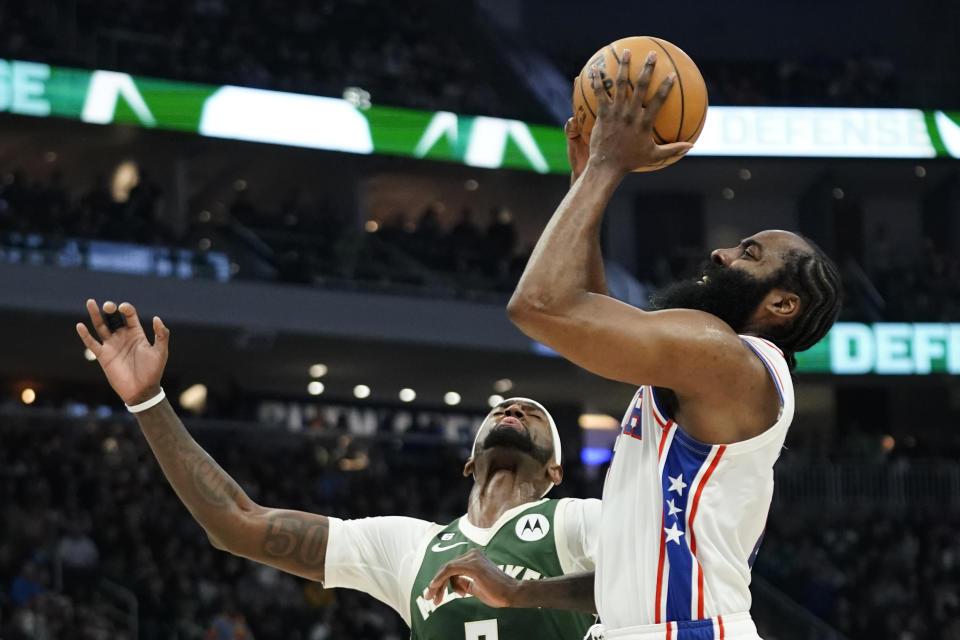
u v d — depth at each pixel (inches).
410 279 1040.2
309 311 987.9
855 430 1179.9
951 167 1246.9
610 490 126.0
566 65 1341.0
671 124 126.2
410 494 978.1
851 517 1046.4
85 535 789.9
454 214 1245.7
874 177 1286.9
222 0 1146.0
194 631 727.1
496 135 1137.4
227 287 959.6
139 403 159.8
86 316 912.9
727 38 1359.5
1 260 878.4
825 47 1368.1
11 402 946.7
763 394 119.0
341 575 182.2
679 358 115.6
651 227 1304.1
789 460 1064.2
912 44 1370.6
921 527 1042.1
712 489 119.0
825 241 1289.4
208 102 1011.9
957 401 1255.5
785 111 1226.0
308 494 922.1
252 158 1094.4
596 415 1320.1
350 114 1069.8
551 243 117.1
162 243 965.2
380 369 1131.3
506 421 194.7
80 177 1083.9
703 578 117.4
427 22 1238.3
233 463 914.7
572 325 114.6
